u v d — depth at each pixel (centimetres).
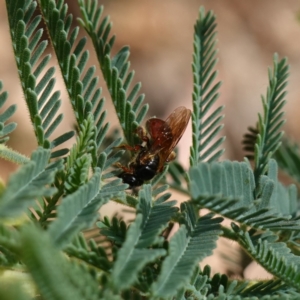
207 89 21
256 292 19
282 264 18
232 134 47
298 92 50
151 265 18
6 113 18
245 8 55
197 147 20
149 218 18
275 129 20
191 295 18
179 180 23
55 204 18
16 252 17
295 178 24
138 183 21
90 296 16
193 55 21
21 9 19
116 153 20
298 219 19
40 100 19
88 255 17
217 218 18
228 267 23
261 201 19
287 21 55
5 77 45
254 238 19
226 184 18
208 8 55
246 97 50
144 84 49
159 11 53
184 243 18
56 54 19
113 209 27
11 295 15
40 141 19
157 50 51
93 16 20
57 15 19
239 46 53
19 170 17
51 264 14
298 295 18
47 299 14
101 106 19
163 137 22
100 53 20
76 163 18
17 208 16
